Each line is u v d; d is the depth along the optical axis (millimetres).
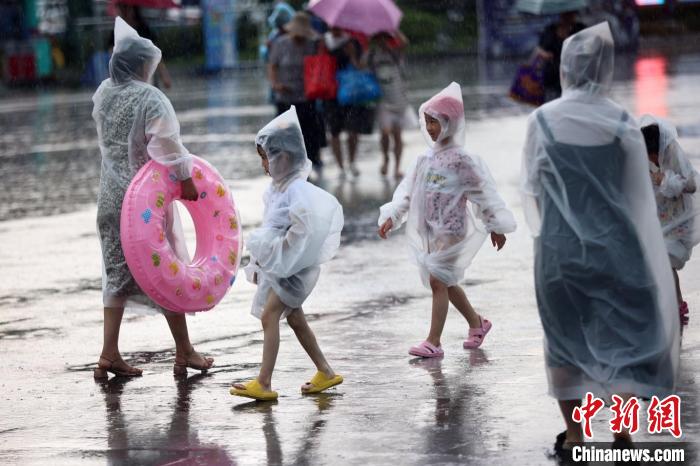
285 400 14016
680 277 19672
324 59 32844
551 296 11477
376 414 13250
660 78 59156
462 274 15859
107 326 15406
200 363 15562
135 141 15297
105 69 87562
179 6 33375
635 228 11375
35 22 91375
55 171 38656
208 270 15664
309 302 19328
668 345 11320
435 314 15812
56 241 25859
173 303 15125
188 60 103000
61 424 13430
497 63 85188
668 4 102750
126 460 12039
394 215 16203
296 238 13758
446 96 15859
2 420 13672
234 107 60469
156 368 15844
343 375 15000
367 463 11594
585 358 11352
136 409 13922
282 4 33906
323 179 34500
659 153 15820
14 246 25406
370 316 18250
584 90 11570
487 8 88312
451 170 15750
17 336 17859
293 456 11922
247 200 30531
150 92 15305
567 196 11422
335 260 22844
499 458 11570
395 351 16094
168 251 15102
